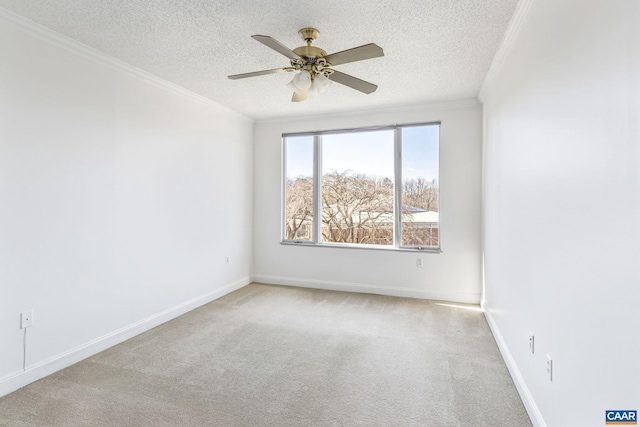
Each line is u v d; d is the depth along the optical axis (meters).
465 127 4.07
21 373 2.23
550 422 1.63
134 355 2.70
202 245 4.00
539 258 1.79
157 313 3.36
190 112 3.78
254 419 1.90
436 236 4.27
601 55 1.16
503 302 2.69
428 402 2.07
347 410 1.99
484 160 3.73
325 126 4.71
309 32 2.37
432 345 2.88
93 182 2.71
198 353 2.73
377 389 2.21
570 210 1.41
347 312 3.74
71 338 2.55
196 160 3.88
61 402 2.05
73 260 2.57
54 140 2.43
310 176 4.85
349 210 4.69
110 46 2.63
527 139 2.02
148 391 2.17
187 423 1.86
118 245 2.94
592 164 1.23
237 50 2.72
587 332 1.26
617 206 1.06
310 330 3.22
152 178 3.29
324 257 4.73
